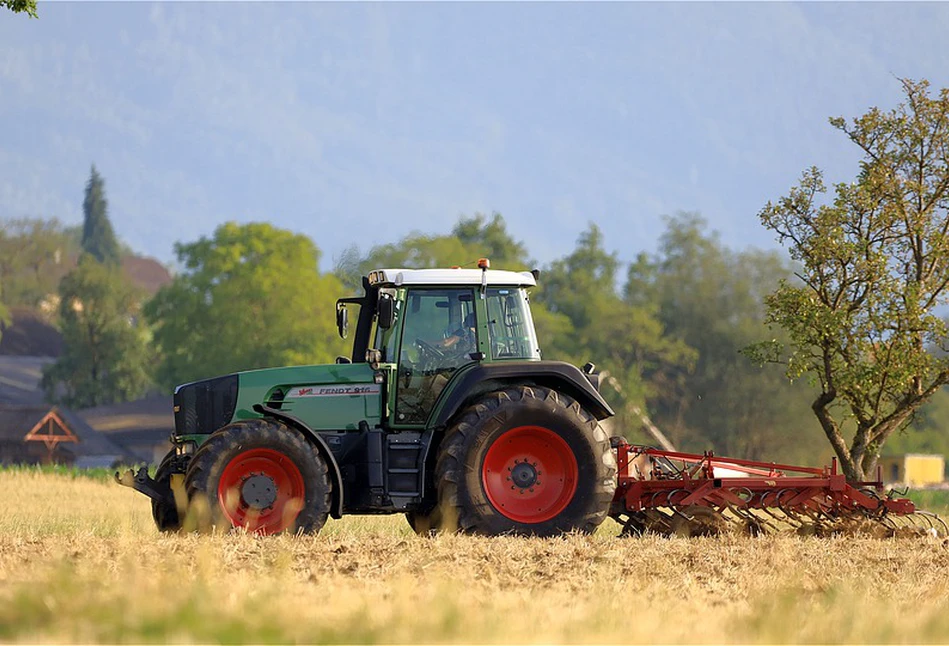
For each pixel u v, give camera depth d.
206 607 26.73
